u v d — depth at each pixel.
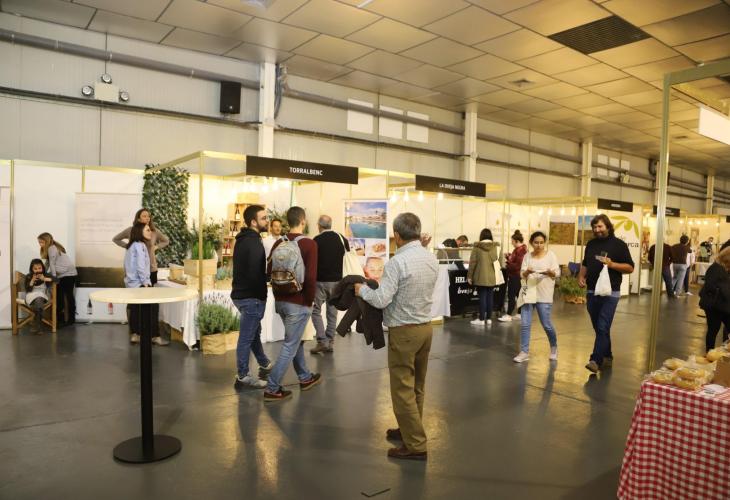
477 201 12.23
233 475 2.76
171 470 2.81
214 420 3.54
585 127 13.47
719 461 1.98
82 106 7.68
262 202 8.57
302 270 3.94
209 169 8.87
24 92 7.16
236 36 7.78
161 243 6.23
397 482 2.73
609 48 7.84
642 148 16.38
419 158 11.81
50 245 6.43
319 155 10.17
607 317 4.89
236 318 5.64
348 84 10.24
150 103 8.23
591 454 3.14
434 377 4.78
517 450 3.18
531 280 5.36
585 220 12.06
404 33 7.51
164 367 4.87
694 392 2.09
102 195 6.90
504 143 13.33
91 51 7.55
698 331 7.63
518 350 5.97
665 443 2.13
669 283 11.99
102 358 5.10
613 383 4.67
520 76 9.41
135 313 5.73
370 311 2.96
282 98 9.59
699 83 8.23
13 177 6.38
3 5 6.72
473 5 6.52
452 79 9.73
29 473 2.74
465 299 8.23
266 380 4.42
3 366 4.77
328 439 3.27
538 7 6.51
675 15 6.62
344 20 7.10
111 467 2.83
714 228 16.16
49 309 6.73
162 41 8.04
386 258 6.95
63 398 3.92
